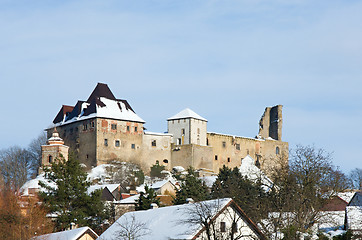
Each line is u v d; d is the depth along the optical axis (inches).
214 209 2269.9
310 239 2487.7
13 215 3073.3
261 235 2346.2
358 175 4778.5
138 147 5959.6
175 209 2412.6
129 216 2541.8
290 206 2728.8
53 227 3216.0
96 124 5782.5
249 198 3149.6
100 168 5629.9
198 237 2178.9
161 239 2210.9
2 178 4955.7
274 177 3213.6
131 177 5398.6
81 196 3444.9
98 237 2487.7
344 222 2837.1
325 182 3004.4
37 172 5713.6
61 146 5408.5
